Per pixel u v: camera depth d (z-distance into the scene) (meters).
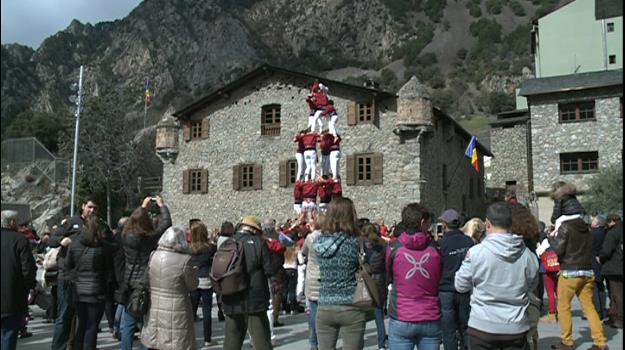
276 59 174.12
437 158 28.22
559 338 9.20
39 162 31.62
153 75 151.62
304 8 193.25
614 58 37.62
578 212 8.02
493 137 45.53
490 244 4.96
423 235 5.55
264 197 29.08
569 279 7.93
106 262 7.30
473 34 166.88
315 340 8.20
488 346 4.90
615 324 10.08
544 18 39.97
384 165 26.22
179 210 31.48
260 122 29.55
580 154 28.78
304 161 15.52
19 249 6.10
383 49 176.38
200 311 13.92
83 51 152.12
